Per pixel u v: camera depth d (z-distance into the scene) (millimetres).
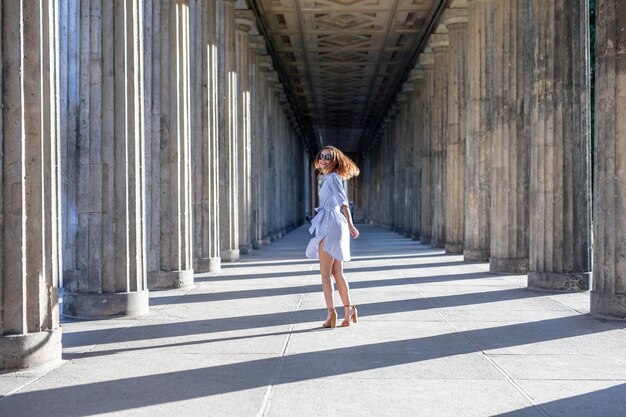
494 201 17625
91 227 10477
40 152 7324
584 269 13570
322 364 7160
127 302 10430
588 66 13930
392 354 7641
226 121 22359
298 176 62500
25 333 7125
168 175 14156
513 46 17875
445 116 28891
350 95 48688
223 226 21891
